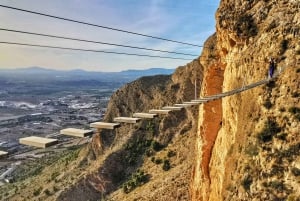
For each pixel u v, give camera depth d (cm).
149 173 10769
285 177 2469
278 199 2392
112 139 15562
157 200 7262
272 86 3080
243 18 4009
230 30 4116
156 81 17775
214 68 4731
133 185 10538
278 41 3350
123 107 17712
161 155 11631
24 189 16238
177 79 15750
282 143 2650
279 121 2803
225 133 3875
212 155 4509
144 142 13550
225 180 3067
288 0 3731
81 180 12988
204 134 4784
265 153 2684
